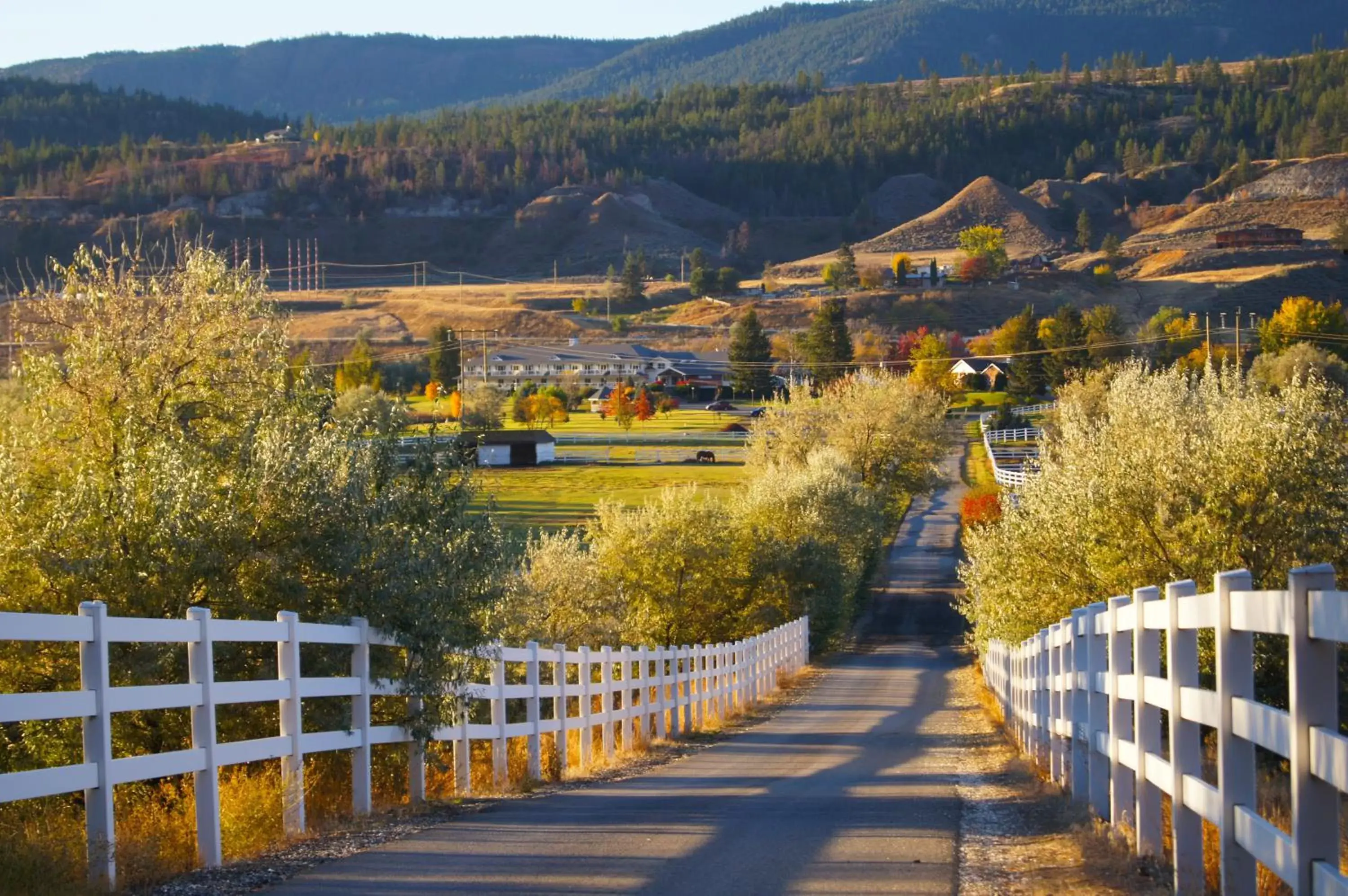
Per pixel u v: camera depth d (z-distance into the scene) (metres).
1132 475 51.72
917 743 67.81
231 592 37.78
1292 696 16.62
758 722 86.44
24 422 43.31
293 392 47.56
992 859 29.09
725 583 138.00
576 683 70.62
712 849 29.91
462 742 42.38
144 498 37.22
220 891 25.34
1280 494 49.66
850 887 25.47
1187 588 23.23
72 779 23.95
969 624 189.12
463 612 41.47
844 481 185.38
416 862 28.25
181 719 37.09
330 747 33.78
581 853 29.31
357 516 39.81
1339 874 15.54
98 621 24.55
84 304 45.56
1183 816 23.23
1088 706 33.34
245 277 47.97
